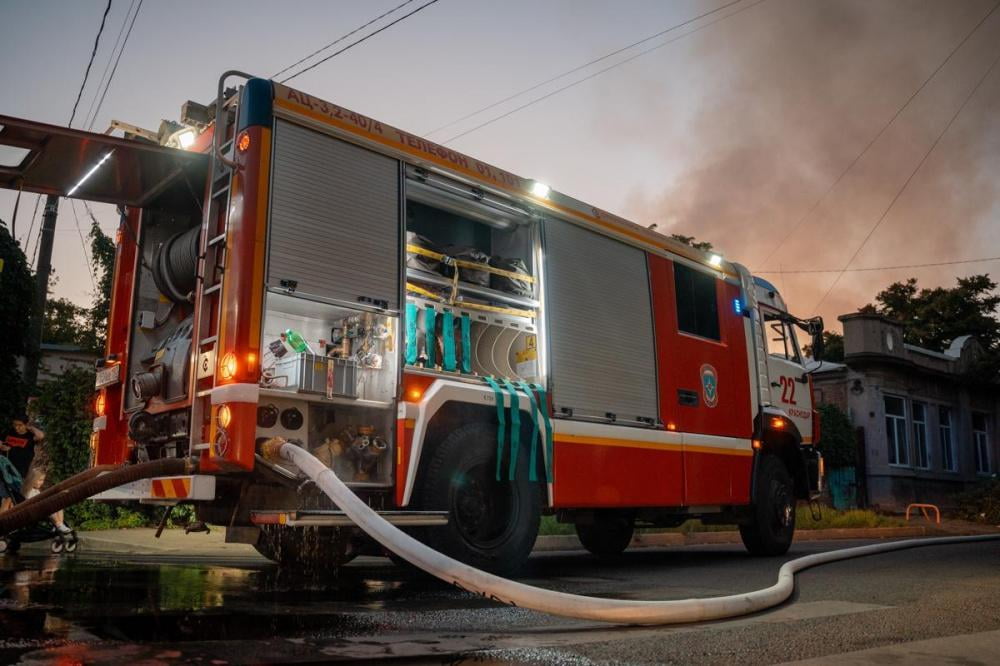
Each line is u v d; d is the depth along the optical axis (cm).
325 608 436
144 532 1014
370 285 543
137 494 535
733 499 834
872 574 668
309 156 527
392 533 425
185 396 519
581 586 584
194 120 587
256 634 347
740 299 920
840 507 2216
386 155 575
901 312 3409
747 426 874
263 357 507
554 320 675
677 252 835
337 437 531
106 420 621
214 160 529
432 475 555
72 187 586
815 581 612
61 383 1113
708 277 877
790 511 929
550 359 660
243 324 476
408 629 371
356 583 574
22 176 564
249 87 511
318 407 527
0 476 781
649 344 768
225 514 526
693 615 400
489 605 461
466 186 630
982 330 3150
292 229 508
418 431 544
